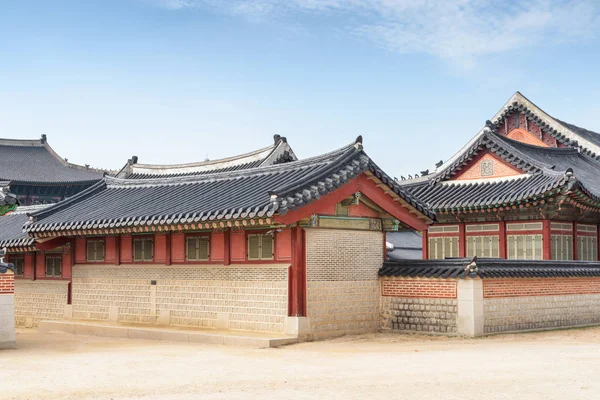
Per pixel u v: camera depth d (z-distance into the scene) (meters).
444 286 23.19
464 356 17.98
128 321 27.03
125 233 26.78
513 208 31.08
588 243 33.47
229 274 23.89
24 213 37.47
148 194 28.56
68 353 19.61
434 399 12.51
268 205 20.67
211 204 23.56
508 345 20.45
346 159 22.98
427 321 23.50
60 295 30.17
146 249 26.73
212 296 24.34
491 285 23.22
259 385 13.94
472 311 22.47
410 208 24.88
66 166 86.69
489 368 15.82
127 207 27.09
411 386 13.63
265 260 23.00
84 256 29.19
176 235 25.72
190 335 22.64
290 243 22.36
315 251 22.75
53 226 27.59
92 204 29.72
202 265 24.73
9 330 20.92
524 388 13.43
